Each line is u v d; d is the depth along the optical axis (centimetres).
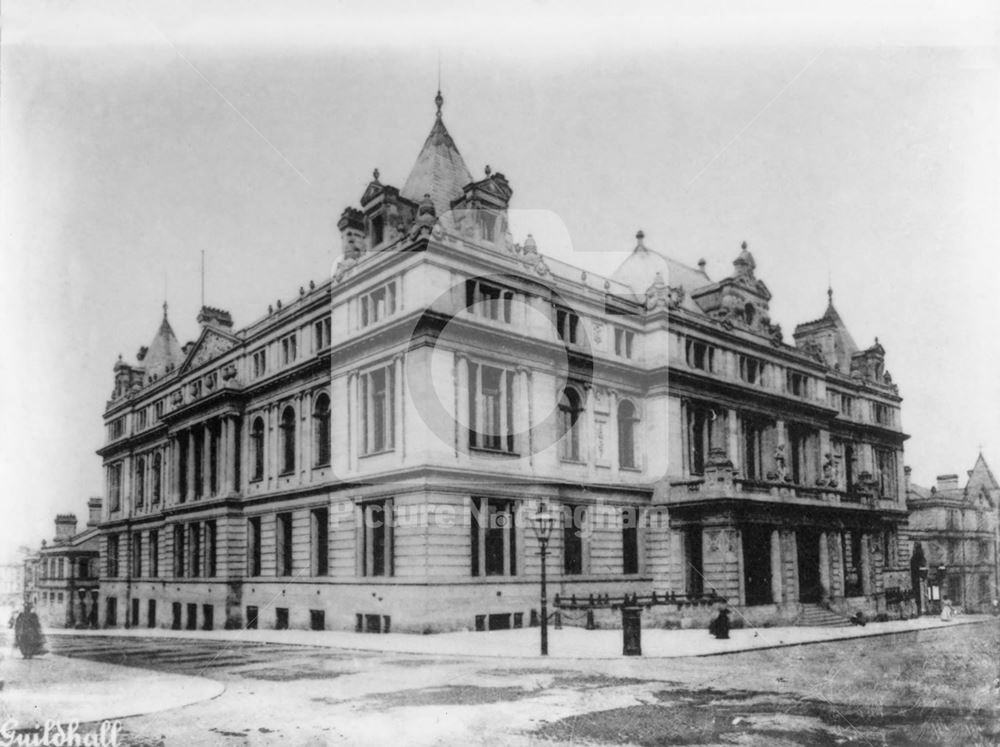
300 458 4703
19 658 3114
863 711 2130
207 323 5750
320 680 2477
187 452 5772
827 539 5056
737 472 4684
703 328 5234
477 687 2336
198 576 5375
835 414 5916
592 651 3148
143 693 2252
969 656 3148
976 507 5034
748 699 2212
